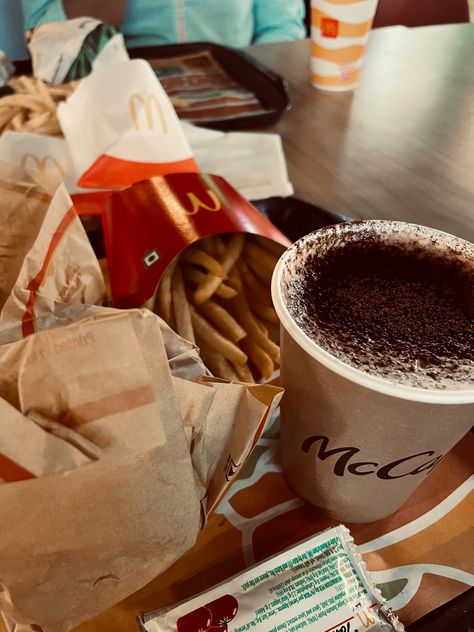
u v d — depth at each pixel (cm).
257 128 49
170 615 18
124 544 17
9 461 14
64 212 22
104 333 15
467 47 68
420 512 24
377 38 70
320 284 21
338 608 19
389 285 21
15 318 20
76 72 52
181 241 27
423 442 19
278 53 66
